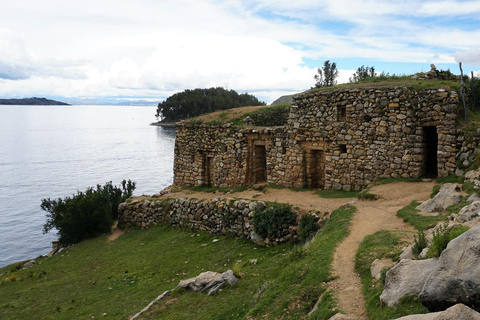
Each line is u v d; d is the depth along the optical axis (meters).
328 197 22.02
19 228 44.59
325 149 23.84
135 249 23.84
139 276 19.23
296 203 21.03
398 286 7.39
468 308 5.16
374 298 8.05
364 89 21.91
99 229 29.33
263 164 29.33
